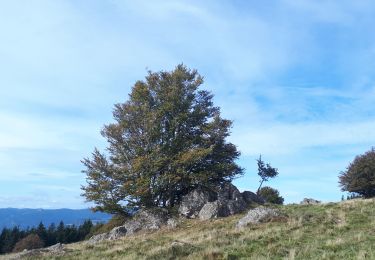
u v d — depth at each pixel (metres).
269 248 18.25
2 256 25.55
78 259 20.89
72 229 93.56
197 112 38.31
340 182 54.03
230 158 39.25
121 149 37.69
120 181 37.03
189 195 35.44
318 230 21.75
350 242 18.02
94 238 32.62
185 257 18.17
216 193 36.00
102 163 36.97
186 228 30.62
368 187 51.81
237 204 33.97
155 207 35.53
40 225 92.94
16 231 91.31
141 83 38.38
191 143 37.31
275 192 56.56
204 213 33.06
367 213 25.56
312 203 36.28
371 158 52.28
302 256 16.45
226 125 38.62
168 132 37.47
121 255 20.61
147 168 36.31
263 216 26.75
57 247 26.80
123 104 38.41
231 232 23.69
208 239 22.09
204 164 37.91
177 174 35.66
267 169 47.00
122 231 33.00
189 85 39.09
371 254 15.19
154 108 38.38
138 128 37.88
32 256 23.05
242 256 17.69
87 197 36.88
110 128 37.56
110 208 36.78
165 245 21.33
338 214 26.11
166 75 39.06
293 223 23.88
